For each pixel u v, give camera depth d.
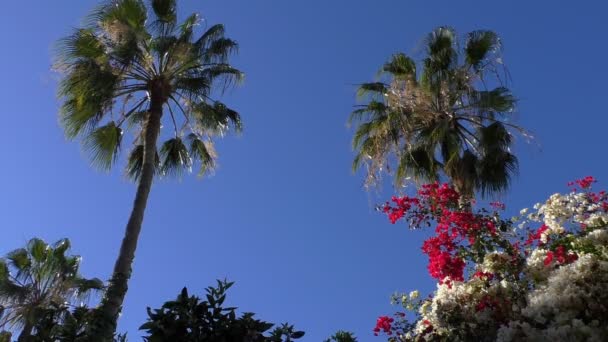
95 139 12.91
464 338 6.48
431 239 8.50
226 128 13.98
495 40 13.13
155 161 14.23
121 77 12.48
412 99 12.88
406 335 7.55
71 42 12.30
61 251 19.53
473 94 12.73
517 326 5.74
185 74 13.20
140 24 12.93
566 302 5.52
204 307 4.57
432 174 12.77
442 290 6.91
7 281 18.34
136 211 11.04
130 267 10.36
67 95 12.26
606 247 6.31
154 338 4.40
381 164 12.56
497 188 12.34
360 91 14.22
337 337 5.66
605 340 5.31
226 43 13.30
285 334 4.61
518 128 12.59
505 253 7.03
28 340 5.59
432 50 13.66
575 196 8.16
